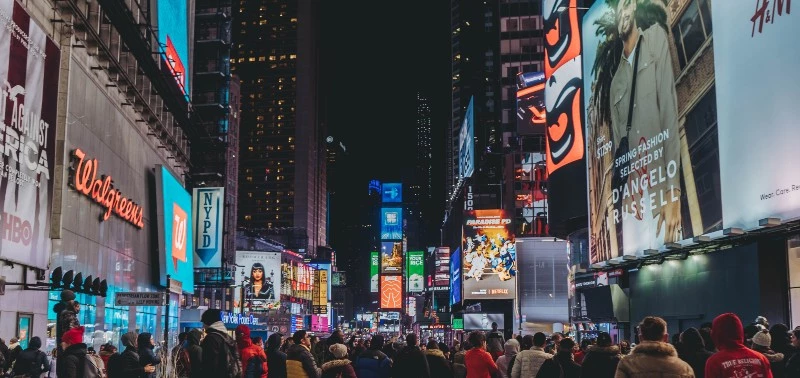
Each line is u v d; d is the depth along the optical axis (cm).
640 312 4275
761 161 2817
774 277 2909
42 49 3058
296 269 19688
